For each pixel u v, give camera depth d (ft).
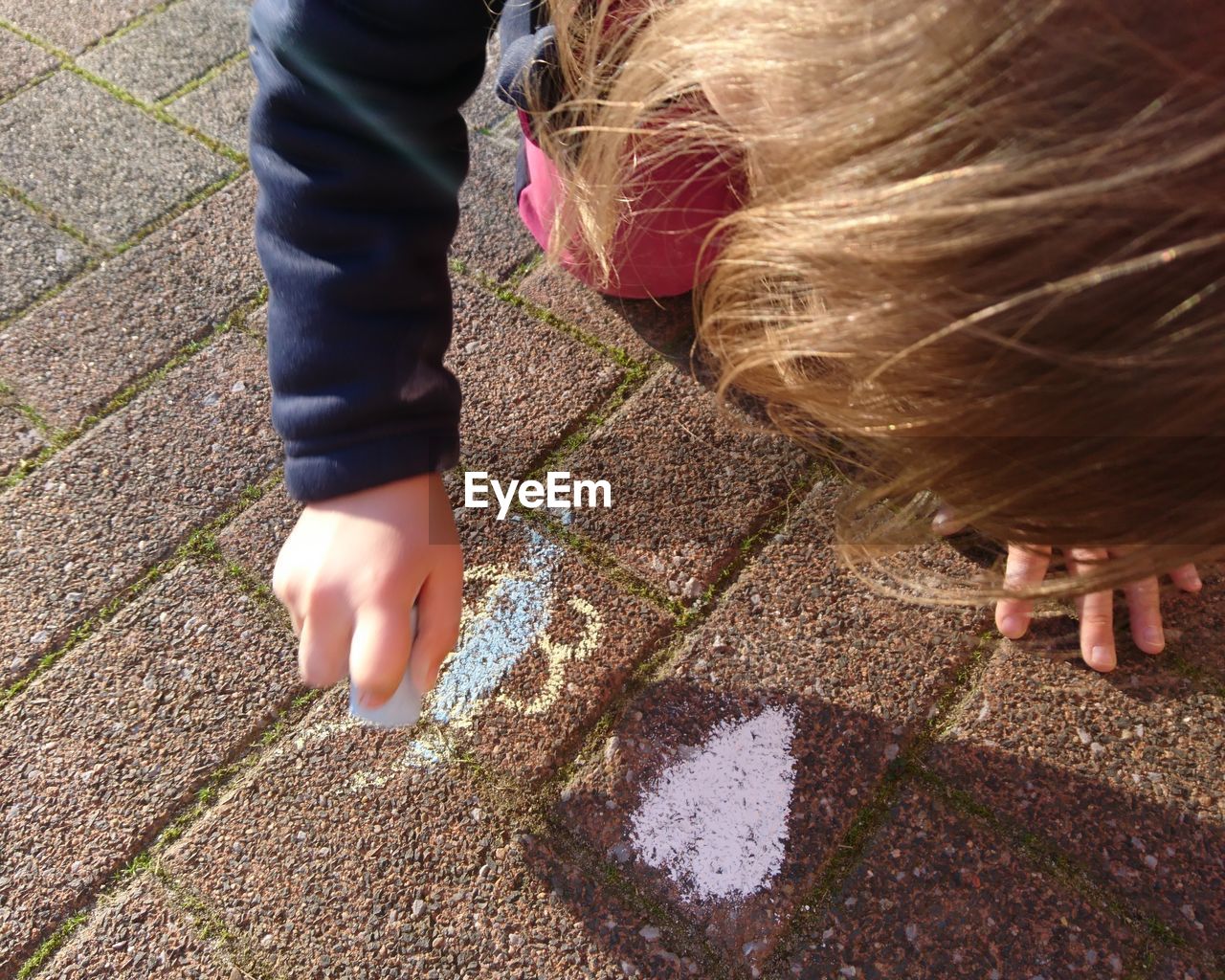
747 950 1.51
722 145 1.34
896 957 1.50
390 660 1.23
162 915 1.55
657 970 1.50
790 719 1.67
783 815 1.60
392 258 1.26
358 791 1.63
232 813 1.62
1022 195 0.78
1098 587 1.03
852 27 0.86
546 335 2.08
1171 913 1.52
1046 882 1.54
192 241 2.22
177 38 2.54
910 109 0.83
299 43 1.20
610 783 1.63
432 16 1.23
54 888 1.57
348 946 1.52
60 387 2.04
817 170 0.91
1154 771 1.61
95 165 2.33
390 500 1.27
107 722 1.70
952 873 1.55
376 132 1.25
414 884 1.56
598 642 1.74
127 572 1.84
